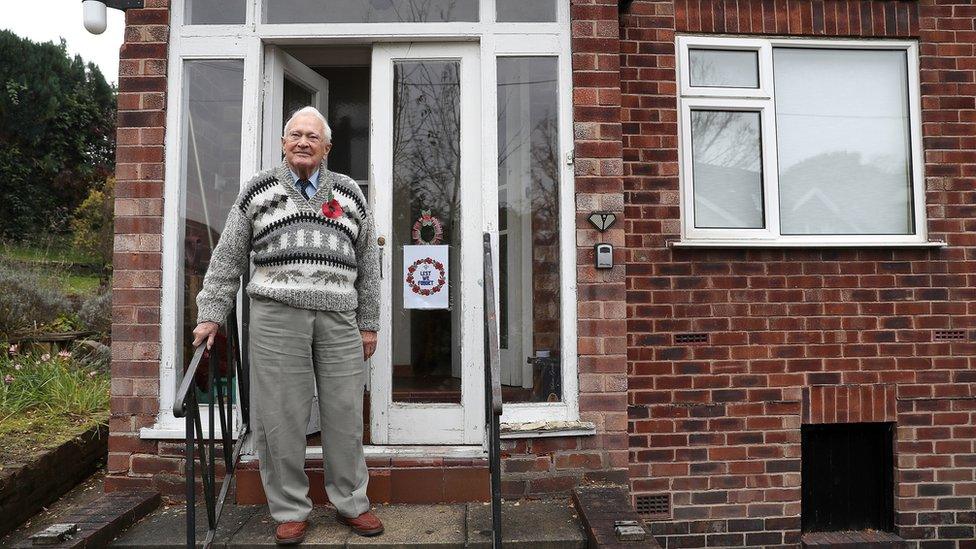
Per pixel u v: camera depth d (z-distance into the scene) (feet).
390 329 11.56
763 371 12.67
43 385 14.52
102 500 10.28
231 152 11.44
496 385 8.63
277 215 8.94
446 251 11.91
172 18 11.34
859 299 12.89
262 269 9.00
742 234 12.96
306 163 8.93
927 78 13.35
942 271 13.08
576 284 11.23
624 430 11.02
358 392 9.49
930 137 13.28
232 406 10.54
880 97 13.56
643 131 12.78
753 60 13.30
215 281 8.95
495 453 8.65
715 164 13.17
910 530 12.82
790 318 12.78
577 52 11.44
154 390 10.85
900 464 12.83
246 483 10.55
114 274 10.91
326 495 10.55
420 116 12.09
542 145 11.68
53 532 8.74
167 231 11.07
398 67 12.07
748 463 12.60
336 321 9.22
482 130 11.50
